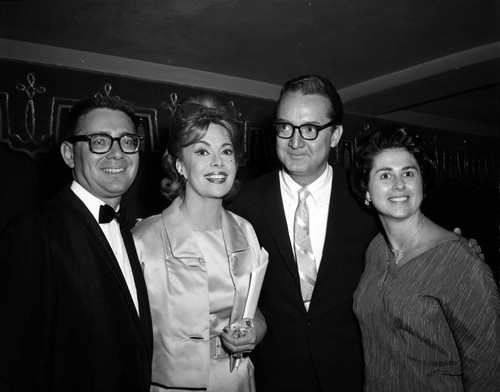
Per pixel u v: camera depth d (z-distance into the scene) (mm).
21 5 3510
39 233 1595
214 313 1913
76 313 1603
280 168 2465
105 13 3680
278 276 2166
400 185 1822
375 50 4734
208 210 1968
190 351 1830
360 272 2189
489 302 1618
